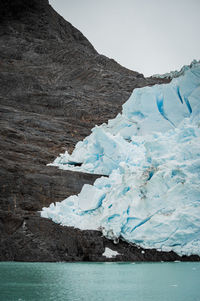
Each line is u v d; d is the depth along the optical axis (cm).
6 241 2972
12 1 11106
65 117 6412
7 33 10194
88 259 2966
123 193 3247
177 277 2381
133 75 9038
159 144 3453
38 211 3403
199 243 2950
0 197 3491
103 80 8206
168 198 3062
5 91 7012
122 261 2942
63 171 4038
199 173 3169
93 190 3391
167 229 2966
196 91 4141
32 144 4981
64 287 2120
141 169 3450
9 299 1878
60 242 3006
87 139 4441
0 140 4725
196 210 2981
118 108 6881
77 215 3272
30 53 9475
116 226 3048
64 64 9138
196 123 3916
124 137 4728
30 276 2348
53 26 10950
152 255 2969
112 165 4100
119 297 1952
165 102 4491
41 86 7294
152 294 2006
